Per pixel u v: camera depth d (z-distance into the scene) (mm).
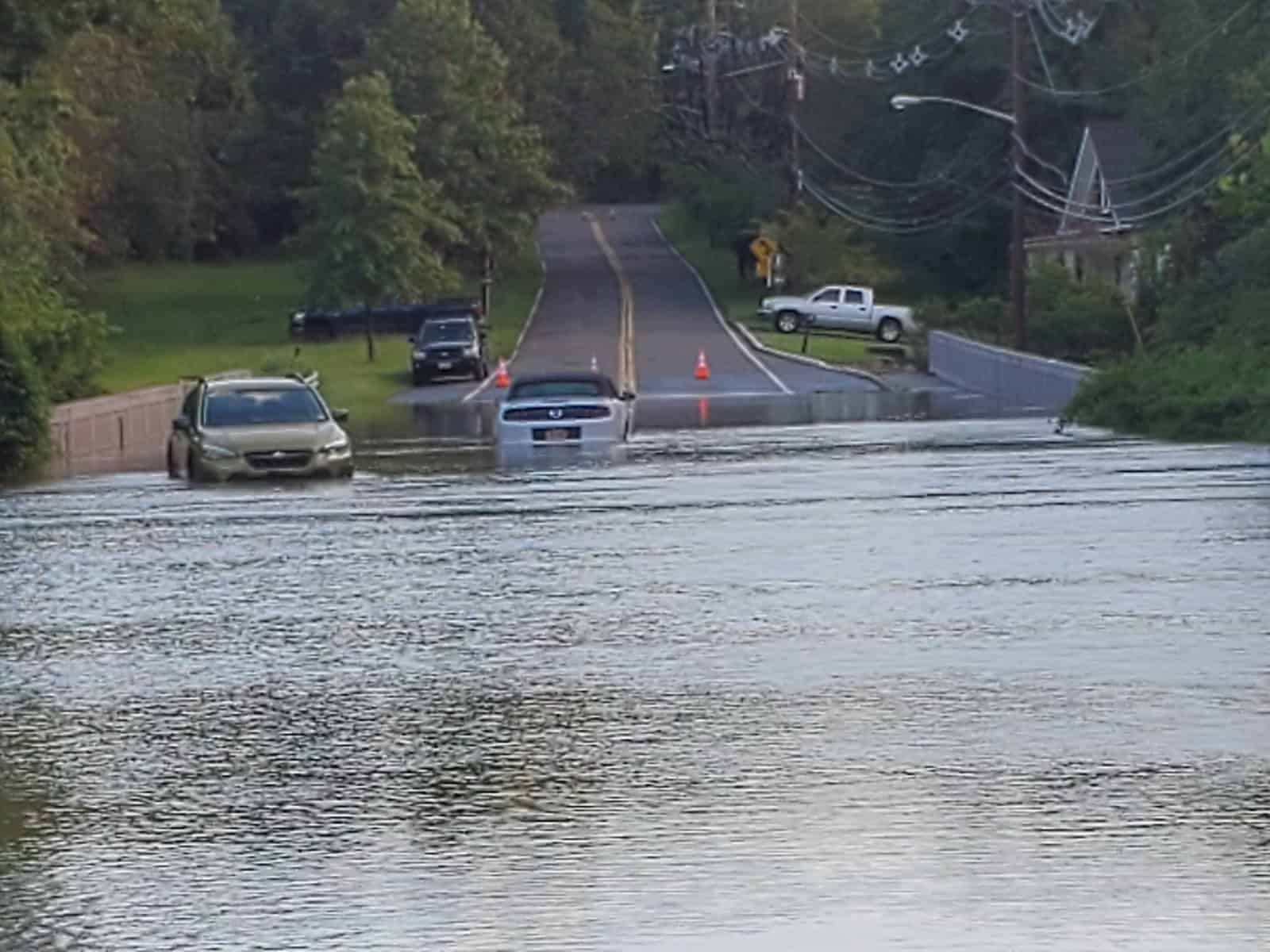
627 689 38656
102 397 134250
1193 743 32969
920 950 23047
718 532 64500
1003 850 27094
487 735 34969
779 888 25625
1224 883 25391
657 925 24219
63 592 54375
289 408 92750
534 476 89312
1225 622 44156
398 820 29516
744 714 36156
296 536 67062
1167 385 109562
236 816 30016
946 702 36625
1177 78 194625
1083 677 38500
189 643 45438
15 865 27562
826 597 49688
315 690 39500
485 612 48969
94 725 36719
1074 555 56219
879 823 28625
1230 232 166000
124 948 23812
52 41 132250
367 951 23547
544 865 26969
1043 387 147500
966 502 71375
